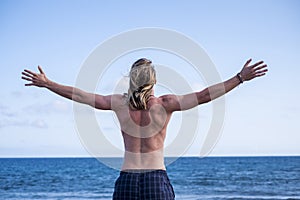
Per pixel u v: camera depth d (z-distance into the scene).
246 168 53.03
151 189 3.71
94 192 30.23
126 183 3.77
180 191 29.83
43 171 50.72
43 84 3.88
